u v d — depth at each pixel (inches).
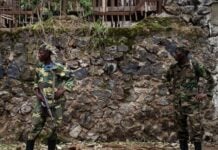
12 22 475.5
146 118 438.3
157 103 438.6
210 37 449.4
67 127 434.6
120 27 448.5
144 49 444.5
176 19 457.1
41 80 333.1
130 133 436.1
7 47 447.2
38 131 335.0
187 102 353.4
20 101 440.8
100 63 442.9
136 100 439.8
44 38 444.8
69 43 444.5
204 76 357.7
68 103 436.8
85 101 438.3
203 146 419.5
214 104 439.2
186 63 356.5
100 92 440.1
